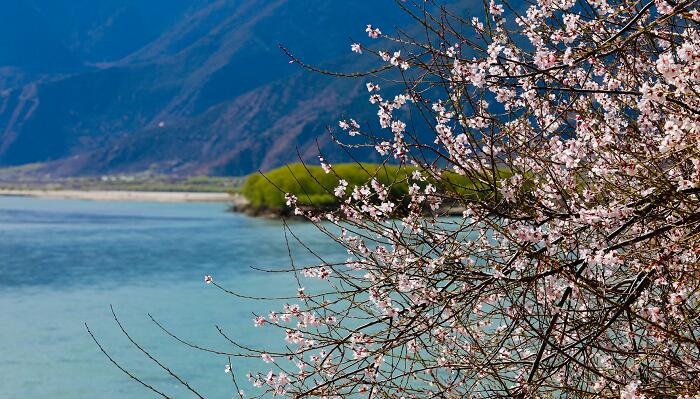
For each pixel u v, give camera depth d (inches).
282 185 3011.8
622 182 277.1
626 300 264.8
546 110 278.8
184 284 1391.5
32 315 1118.4
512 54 264.2
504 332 313.3
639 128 275.7
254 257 1766.7
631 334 258.7
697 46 237.8
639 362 257.4
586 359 270.1
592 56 244.4
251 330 956.6
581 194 273.4
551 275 259.1
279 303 1151.0
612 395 263.6
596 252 242.1
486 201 265.6
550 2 257.6
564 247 260.7
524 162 273.0
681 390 259.8
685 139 237.5
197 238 2284.7
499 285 269.7
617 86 264.2
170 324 1021.8
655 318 250.5
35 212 3912.4
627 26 235.3
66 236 2427.4
